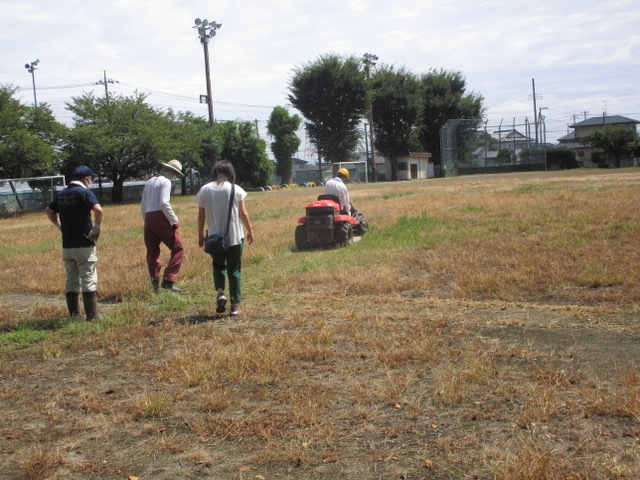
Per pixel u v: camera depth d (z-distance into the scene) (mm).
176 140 42375
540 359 4379
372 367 4391
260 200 26000
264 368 4383
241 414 3715
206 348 5059
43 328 6086
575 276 6926
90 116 41062
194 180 51125
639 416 3299
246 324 5836
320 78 56594
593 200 14055
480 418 3463
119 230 16312
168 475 3055
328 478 2939
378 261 8891
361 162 55156
